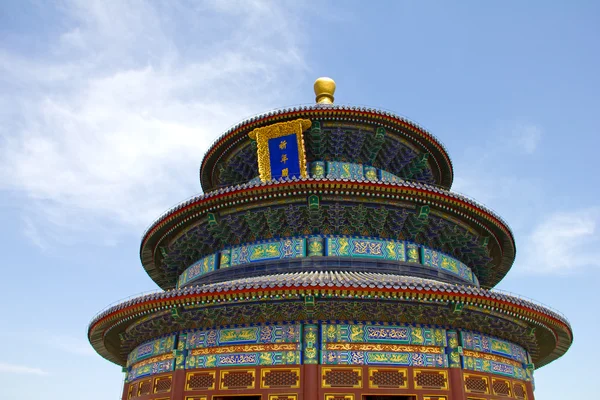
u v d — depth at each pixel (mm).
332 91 45812
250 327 27438
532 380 33688
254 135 38469
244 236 34031
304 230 32656
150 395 29281
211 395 26484
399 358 26328
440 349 27141
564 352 38375
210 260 34969
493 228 36156
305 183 30484
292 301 26531
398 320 27234
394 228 33000
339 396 25203
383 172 40750
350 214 32188
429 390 26000
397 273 31250
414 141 40844
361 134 38812
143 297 27922
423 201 31922
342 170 39031
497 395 28469
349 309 26812
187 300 26344
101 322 31562
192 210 33625
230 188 31750
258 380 26062
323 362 25812
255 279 27797
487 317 28750
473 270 39344
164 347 29953
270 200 32125
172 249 38250
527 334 31578
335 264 30859
